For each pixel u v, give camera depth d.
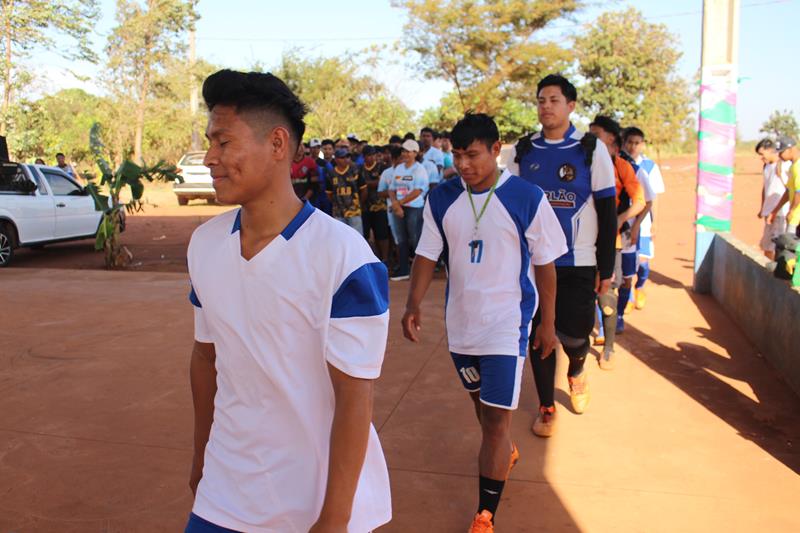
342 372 1.58
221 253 1.67
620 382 5.11
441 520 3.26
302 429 1.66
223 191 1.59
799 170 7.00
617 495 3.49
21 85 25.09
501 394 3.03
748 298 6.24
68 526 3.20
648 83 37.28
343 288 1.57
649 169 7.09
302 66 36.28
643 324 6.75
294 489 1.67
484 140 3.06
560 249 3.17
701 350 5.89
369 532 1.74
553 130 3.89
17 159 25.72
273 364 1.63
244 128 1.57
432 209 3.27
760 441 4.09
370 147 10.55
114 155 32.34
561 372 5.42
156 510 3.35
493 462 3.01
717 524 3.22
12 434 4.22
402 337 6.31
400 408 4.62
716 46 7.76
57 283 9.28
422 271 3.32
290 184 1.66
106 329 6.73
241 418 1.70
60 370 5.45
